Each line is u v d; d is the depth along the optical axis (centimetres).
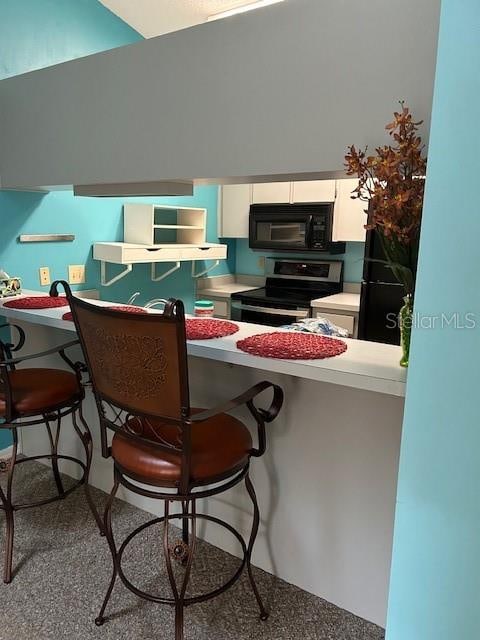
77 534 204
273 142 147
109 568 185
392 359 137
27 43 251
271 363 137
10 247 260
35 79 211
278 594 174
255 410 142
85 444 195
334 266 388
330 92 135
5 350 205
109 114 186
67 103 200
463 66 82
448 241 88
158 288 367
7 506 182
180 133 167
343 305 338
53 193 278
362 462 156
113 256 296
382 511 155
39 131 214
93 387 144
